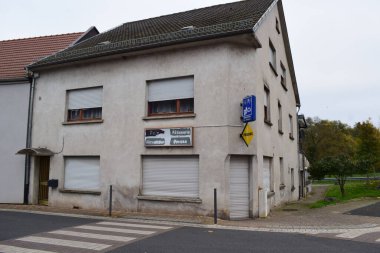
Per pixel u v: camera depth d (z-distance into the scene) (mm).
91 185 14727
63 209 14352
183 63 13133
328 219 11828
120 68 14453
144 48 13422
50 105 16016
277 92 17766
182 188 12750
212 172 12117
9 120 16656
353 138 60156
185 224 10750
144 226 10328
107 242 8086
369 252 7199
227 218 11773
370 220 11484
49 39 20188
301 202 19734
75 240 8312
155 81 13805
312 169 21766
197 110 12648
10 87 16906
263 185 13227
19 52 19344
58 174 15344
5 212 13492
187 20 16797
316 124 63031
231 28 12109
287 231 9609
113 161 14109
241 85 12594
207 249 7418
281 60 19641
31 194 15867
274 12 17719
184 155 12797
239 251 7266
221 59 12508
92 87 15141
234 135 12219
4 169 16391
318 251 7289
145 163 13578
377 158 29203
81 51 15273
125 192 13688
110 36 18484
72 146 15180
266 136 14547
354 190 23234
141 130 13648
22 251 7297
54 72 16125
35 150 15102
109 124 14406
